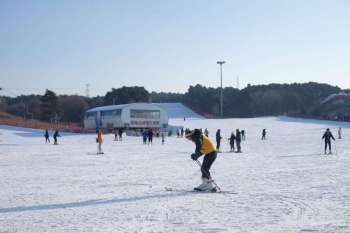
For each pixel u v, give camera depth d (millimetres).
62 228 8484
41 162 24938
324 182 15305
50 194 12922
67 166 22406
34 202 11531
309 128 81625
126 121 71625
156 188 14117
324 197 11898
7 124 83125
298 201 11289
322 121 102125
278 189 13641
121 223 8875
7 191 13578
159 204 11094
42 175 18234
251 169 20375
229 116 163500
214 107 165625
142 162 24750
